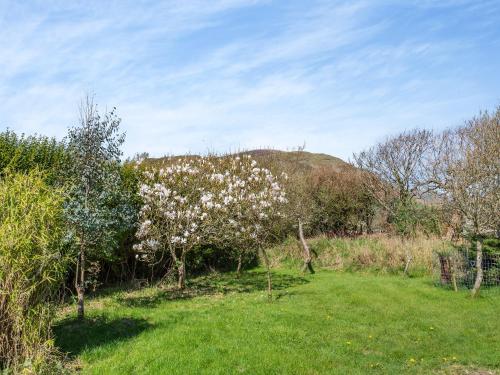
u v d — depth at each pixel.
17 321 6.21
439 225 19.84
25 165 12.11
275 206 14.32
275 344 7.70
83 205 8.84
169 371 6.27
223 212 13.83
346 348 7.88
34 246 6.66
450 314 10.50
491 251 14.16
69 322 8.66
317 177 23.25
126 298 11.74
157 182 14.49
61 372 6.21
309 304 11.12
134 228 13.88
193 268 17.05
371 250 17.69
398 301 11.69
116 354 6.90
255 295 12.47
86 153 9.05
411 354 7.79
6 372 5.98
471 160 12.96
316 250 18.95
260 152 23.91
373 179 23.23
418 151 22.05
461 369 7.20
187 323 8.73
